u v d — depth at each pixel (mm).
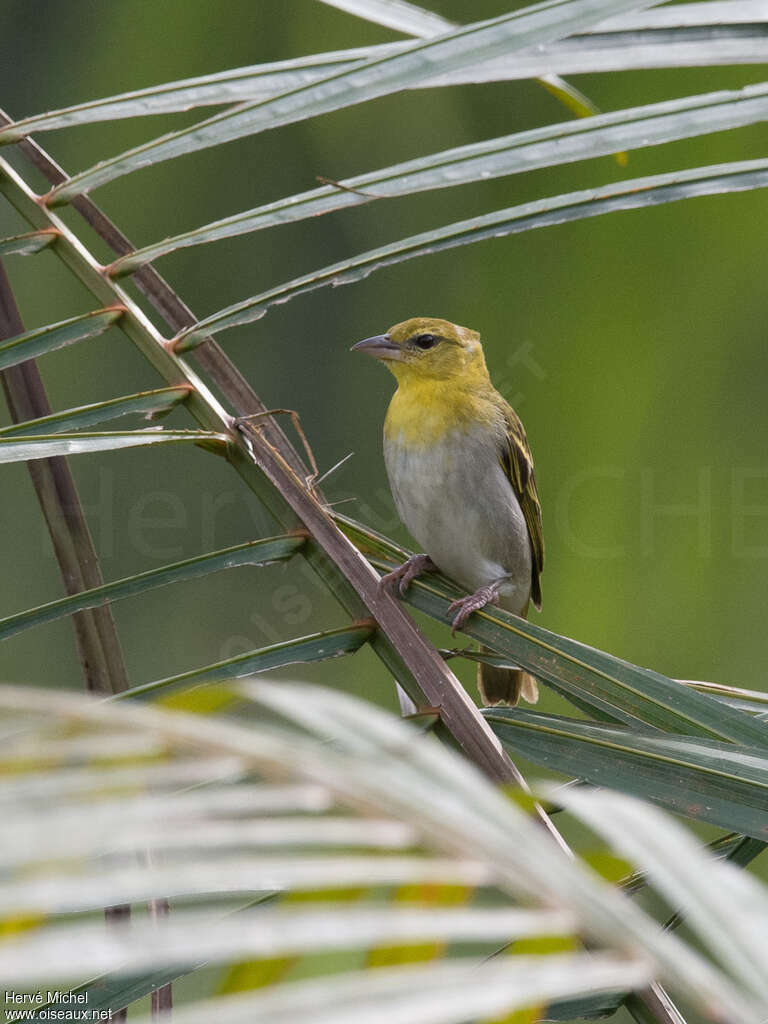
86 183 5094
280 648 4273
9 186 5141
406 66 3816
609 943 1562
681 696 4145
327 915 1553
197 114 13672
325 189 4320
